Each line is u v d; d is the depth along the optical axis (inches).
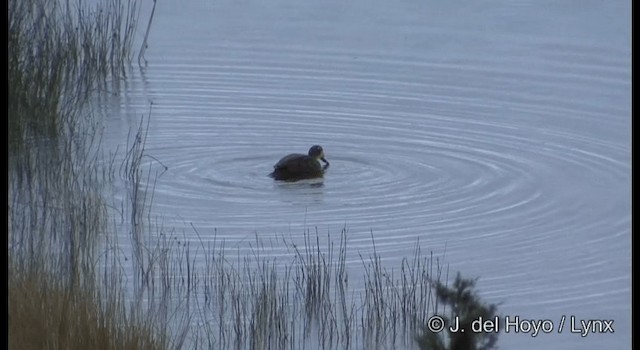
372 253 1067.3
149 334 843.4
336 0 1797.5
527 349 907.4
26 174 1207.6
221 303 966.4
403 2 1790.1
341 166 1290.6
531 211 1168.8
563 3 1749.5
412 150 1337.4
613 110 1438.2
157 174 1253.7
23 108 1285.7
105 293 914.1
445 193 1214.3
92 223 1090.7
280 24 1724.9
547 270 1032.8
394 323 935.7
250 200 1191.6
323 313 954.7
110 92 1504.7
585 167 1285.7
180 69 1585.9
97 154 1295.5
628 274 1023.0
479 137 1373.0
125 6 1738.4
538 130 1387.8
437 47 1640.0
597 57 1585.9
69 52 1464.1
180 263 1031.0
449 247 1082.7
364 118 1434.5
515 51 1616.6
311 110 1459.2
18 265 896.3
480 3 1764.3
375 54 1621.6
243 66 1588.3
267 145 1353.3
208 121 1419.8
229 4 1781.5
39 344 816.9
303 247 1078.4
